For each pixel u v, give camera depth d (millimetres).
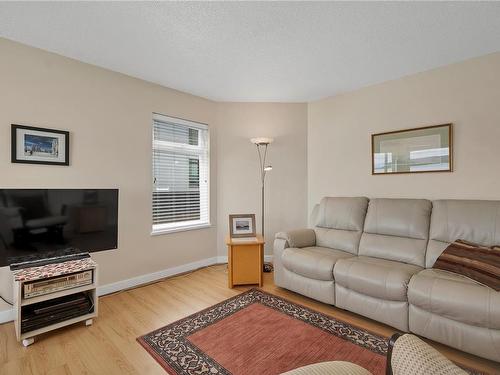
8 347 1809
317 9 1807
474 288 1635
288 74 2877
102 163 2688
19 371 1583
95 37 2146
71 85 2488
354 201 2947
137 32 2078
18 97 2205
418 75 2811
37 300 1859
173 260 3285
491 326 1538
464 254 1978
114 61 2568
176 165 3406
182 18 1903
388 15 1869
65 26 1992
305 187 3803
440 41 2207
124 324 2117
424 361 889
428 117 2742
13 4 1737
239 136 3787
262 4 1756
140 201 2982
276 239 2883
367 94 3205
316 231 3107
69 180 2473
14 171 2188
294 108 3773
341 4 1756
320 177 3666
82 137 2555
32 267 2023
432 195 2709
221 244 3791
